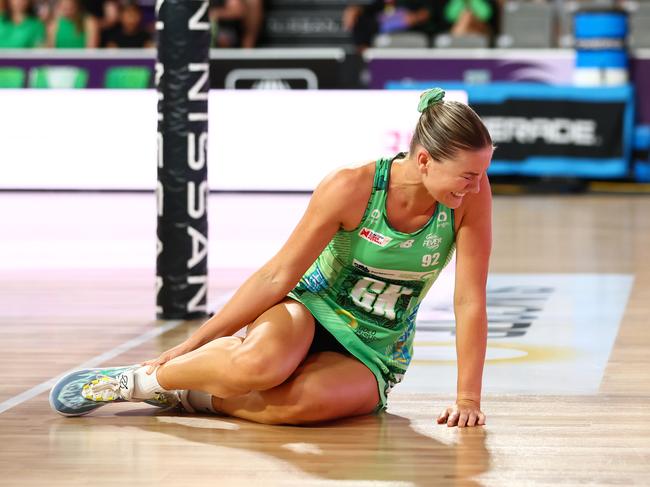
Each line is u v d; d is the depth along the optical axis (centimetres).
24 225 1808
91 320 1029
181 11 1012
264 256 1466
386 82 2475
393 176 630
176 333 966
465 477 553
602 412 690
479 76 2453
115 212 1988
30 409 699
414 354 884
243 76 2419
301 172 2220
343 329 660
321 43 2809
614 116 2327
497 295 1183
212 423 664
